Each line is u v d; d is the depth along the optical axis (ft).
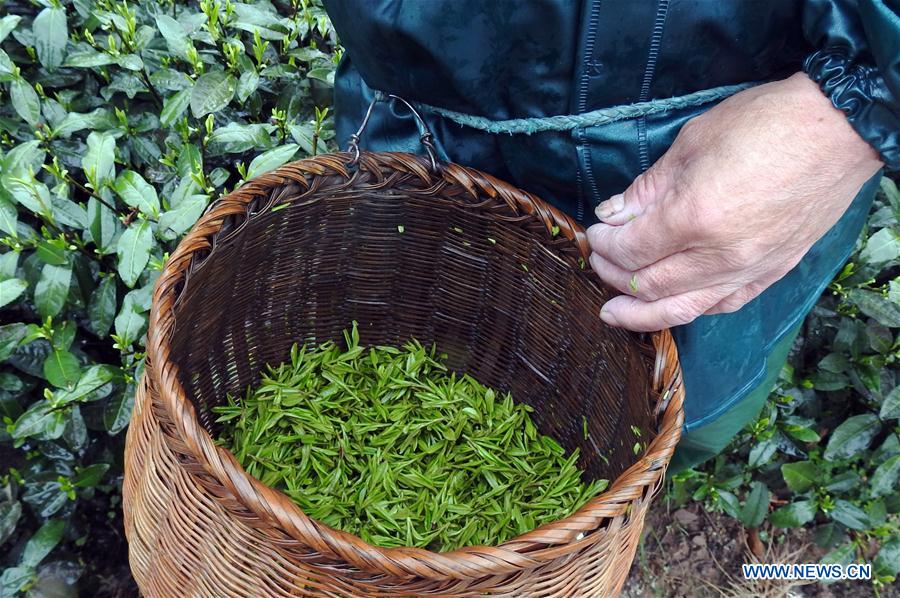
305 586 1.38
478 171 1.78
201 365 1.86
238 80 2.08
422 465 1.94
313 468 1.88
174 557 1.50
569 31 1.46
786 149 1.37
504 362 2.09
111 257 2.08
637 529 1.54
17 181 1.85
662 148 1.58
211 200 2.17
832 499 2.39
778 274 1.53
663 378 1.59
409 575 1.32
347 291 2.06
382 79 1.63
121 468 2.15
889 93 1.30
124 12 2.03
